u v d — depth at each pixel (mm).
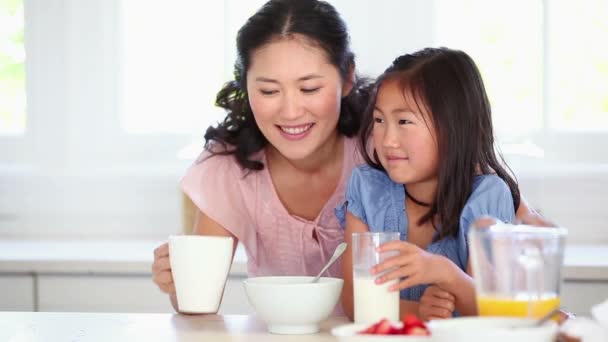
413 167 1796
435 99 1779
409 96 1770
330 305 1548
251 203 2168
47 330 1576
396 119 1796
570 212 3328
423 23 3375
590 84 3346
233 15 3484
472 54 3383
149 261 2840
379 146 1830
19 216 3547
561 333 1311
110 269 2848
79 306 2873
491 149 1893
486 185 1816
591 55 3342
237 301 2805
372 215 1912
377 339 1257
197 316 1709
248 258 2271
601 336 1265
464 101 1812
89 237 3527
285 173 2156
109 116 3535
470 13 3373
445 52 1854
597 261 2744
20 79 3566
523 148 3355
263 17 1926
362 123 2096
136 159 3535
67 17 3521
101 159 3537
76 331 1564
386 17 3377
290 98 1893
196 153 3512
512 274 1287
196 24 3508
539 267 1282
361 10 3377
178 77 3520
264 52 1900
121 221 3525
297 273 2205
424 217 1891
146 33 3520
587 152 3342
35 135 3545
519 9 3363
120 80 3525
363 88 2125
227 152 2158
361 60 3387
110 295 2867
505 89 3373
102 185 3525
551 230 1363
